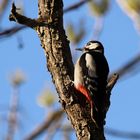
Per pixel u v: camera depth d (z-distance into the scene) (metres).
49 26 9.36
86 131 9.16
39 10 9.45
